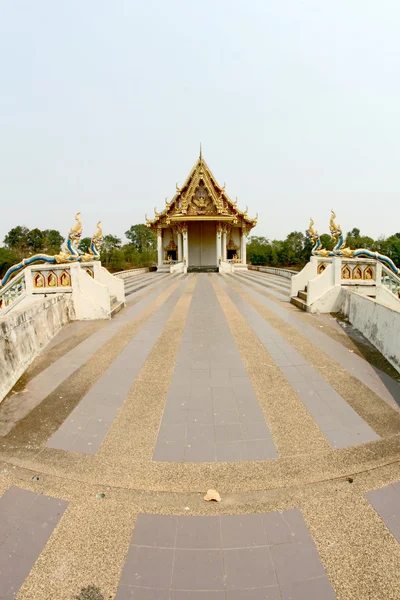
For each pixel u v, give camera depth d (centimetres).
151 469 313
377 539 239
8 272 954
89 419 397
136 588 209
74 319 900
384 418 395
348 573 217
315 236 1195
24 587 209
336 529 248
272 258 5284
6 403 441
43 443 352
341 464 317
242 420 391
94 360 588
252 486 292
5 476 305
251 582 212
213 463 320
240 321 857
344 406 422
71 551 233
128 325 831
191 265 3656
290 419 392
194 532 248
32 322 606
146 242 8106
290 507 270
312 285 966
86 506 272
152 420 393
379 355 605
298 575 216
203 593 206
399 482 295
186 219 3077
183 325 823
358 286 997
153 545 237
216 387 474
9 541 240
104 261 4697
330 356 597
